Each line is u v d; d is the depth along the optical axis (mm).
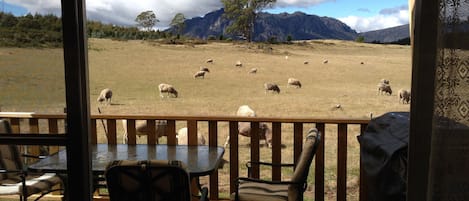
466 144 1673
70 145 1939
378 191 2234
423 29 1672
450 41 1633
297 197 2502
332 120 3141
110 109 8859
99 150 3090
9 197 3332
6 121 2070
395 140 2279
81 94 1919
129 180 2080
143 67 10156
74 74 1894
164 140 6348
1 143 1992
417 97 1709
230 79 10125
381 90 8906
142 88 9695
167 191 2100
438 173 1719
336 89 9375
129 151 3047
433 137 1706
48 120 1997
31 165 2547
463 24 1611
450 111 1662
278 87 9617
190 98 9422
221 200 3338
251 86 9875
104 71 9969
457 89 1646
